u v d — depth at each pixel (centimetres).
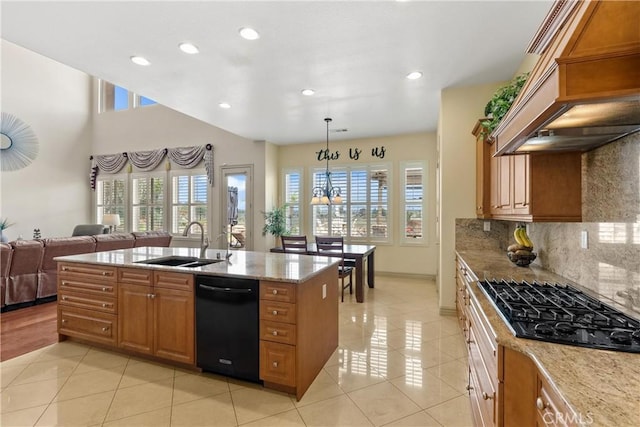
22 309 416
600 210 177
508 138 176
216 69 329
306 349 227
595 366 101
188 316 245
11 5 222
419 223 608
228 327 232
